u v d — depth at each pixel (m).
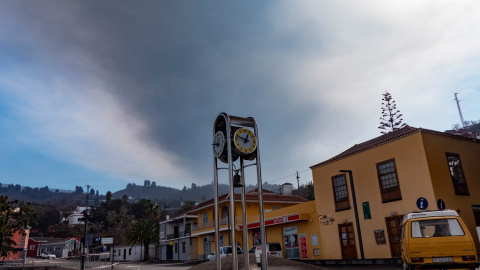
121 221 118.69
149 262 54.84
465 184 19.86
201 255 42.47
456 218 10.53
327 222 24.23
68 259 72.75
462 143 21.14
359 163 22.52
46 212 147.25
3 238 29.23
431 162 18.83
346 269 18.84
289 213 28.34
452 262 9.91
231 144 8.47
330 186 24.45
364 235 21.38
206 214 42.72
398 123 52.66
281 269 10.70
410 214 11.21
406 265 11.20
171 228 58.94
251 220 33.66
